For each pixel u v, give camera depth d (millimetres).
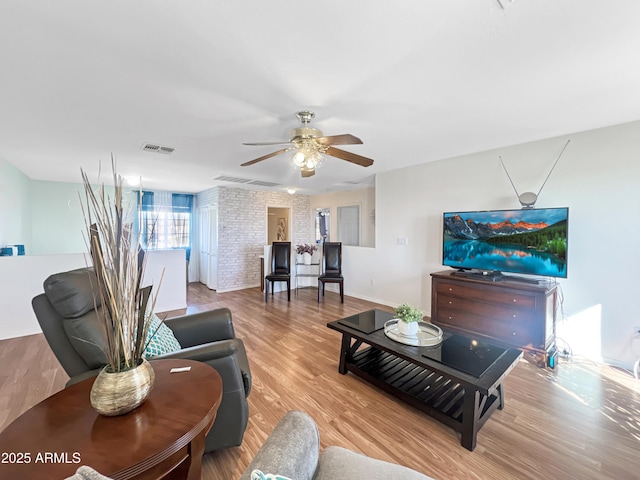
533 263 2834
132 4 1168
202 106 2109
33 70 1643
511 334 2795
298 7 1199
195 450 984
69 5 1166
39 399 2043
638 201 2445
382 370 2332
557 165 2854
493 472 1469
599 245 2637
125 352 960
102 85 1815
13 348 2971
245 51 1487
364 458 1053
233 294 5629
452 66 1632
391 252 4527
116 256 946
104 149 3164
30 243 4887
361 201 6211
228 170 4258
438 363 1816
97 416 938
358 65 1618
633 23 1285
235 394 1445
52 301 1280
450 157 3672
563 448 1629
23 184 4430
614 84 1833
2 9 1177
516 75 1728
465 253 3381
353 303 4840
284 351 2918
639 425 1819
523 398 2113
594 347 2682
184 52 1492
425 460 1548
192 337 1960
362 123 2463
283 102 2049
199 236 6879
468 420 1625
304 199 7293
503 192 3236
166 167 4051
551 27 1321
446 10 1219
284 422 990
